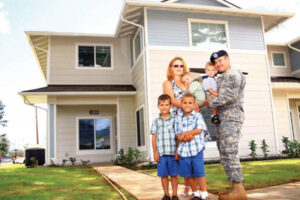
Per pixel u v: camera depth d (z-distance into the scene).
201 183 3.11
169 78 3.80
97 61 14.21
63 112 13.90
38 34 13.42
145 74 10.97
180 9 11.58
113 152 14.09
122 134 12.97
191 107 3.22
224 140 3.30
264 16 12.73
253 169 6.94
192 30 11.82
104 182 5.77
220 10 11.75
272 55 16.42
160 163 3.30
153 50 11.14
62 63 13.84
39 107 13.21
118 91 12.56
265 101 12.05
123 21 11.38
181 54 11.41
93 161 13.80
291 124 15.38
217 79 3.42
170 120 3.39
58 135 13.64
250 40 12.41
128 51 14.55
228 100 3.24
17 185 5.36
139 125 12.24
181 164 3.17
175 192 3.29
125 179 5.81
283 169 6.76
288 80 15.04
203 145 3.15
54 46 13.91
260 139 11.65
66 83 13.72
